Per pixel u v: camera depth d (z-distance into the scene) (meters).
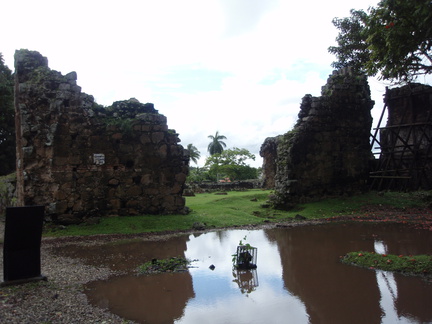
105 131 13.93
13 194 16.11
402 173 20.34
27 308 5.30
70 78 13.56
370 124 20.61
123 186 14.07
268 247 9.98
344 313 5.38
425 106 20.91
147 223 13.30
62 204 12.96
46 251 9.73
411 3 7.71
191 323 5.17
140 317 5.37
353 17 24.69
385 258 7.78
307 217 15.61
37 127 12.88
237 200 19.16
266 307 5.71
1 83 29.39
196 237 11.65
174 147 15.03
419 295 5.92
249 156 42.09
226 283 6.93
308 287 6.56
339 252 9.13
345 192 19.12
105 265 8.22
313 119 18.52
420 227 12.23
